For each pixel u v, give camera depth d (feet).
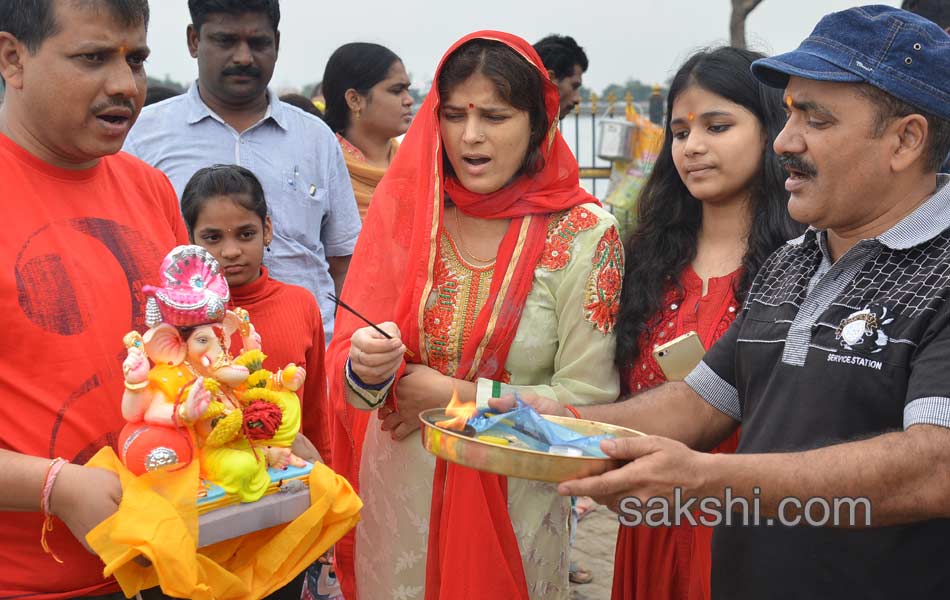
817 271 6.01
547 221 7.96
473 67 7.47
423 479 7.83
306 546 6.07
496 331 7.69
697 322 7.89
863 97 5.40
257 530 5.83
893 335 5.29
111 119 5.82
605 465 5.28
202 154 11.65
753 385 6.05
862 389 5.35
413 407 7.66
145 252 6.37
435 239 7.80
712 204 8.27
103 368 5.89
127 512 5.23
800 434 5.57
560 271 7.80
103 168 6.48
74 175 6.11
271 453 6.13
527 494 7.79
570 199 8.03
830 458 5.08
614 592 8.37
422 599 7.95
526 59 7.59
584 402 7.68
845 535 5.45
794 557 5.62
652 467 5.11
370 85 15.49
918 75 5.33
